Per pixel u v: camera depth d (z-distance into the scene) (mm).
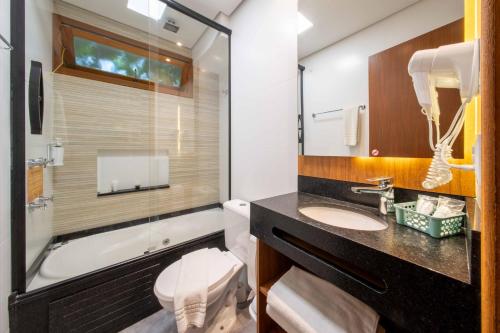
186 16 1814
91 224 1813
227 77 2020
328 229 717
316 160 1238
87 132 1773
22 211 1070
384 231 710
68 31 1643
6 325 979
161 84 2115
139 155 2049
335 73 1127
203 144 2357
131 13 1769
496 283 228
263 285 1045
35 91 1145
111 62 1864
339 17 1098
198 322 1044
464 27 732
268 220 957
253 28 1648
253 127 1687
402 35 893
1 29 992
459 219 669
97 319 1205
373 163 1005
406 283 518
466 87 515
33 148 1235
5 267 989
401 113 906
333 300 807
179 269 1273
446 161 613
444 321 455
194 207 2320
